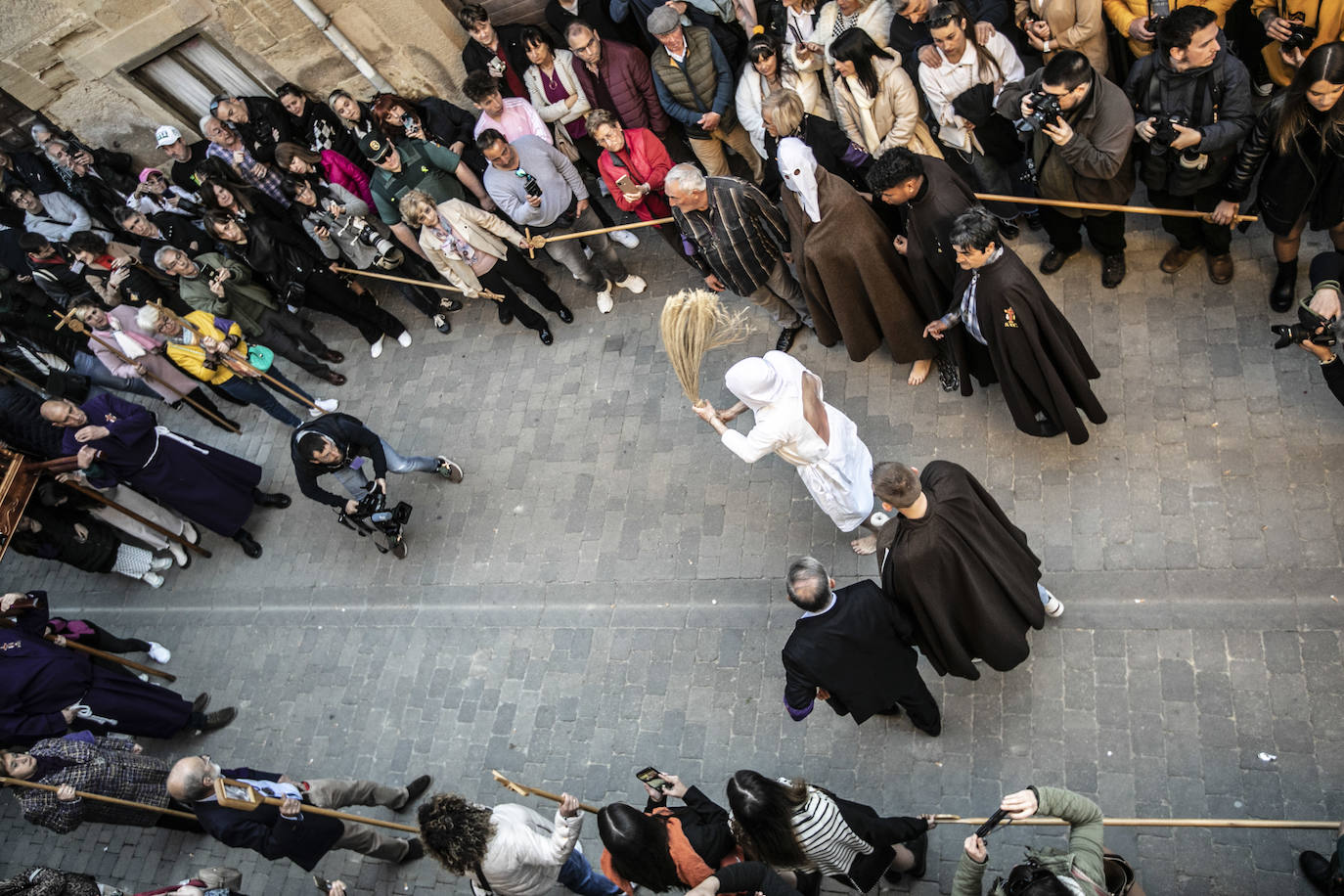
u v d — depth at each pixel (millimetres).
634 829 4535
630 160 7410
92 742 6773
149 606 8672
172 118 9711
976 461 6570
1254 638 5473
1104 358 6641
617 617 6977
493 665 7152
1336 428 5883
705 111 7613
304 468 7246
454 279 8180
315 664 7742
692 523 7141
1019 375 5859
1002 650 5250
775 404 5602
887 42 6957
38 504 8258
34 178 9820
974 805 5551
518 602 7344
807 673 4941
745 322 7883
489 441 8242
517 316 8508
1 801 8164
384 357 9266
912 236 6023
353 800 6422
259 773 6340
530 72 8023
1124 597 5820
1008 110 6348
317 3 8352
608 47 7641
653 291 8469
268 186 8719
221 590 8508
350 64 8797
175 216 8930
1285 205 5727
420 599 7695
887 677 5074
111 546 8609
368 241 8680
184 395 8961
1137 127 5836
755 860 4543
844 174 6781
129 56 9086
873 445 6875
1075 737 5543
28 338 9609
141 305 8578
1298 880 4855
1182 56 5496
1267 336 6328
